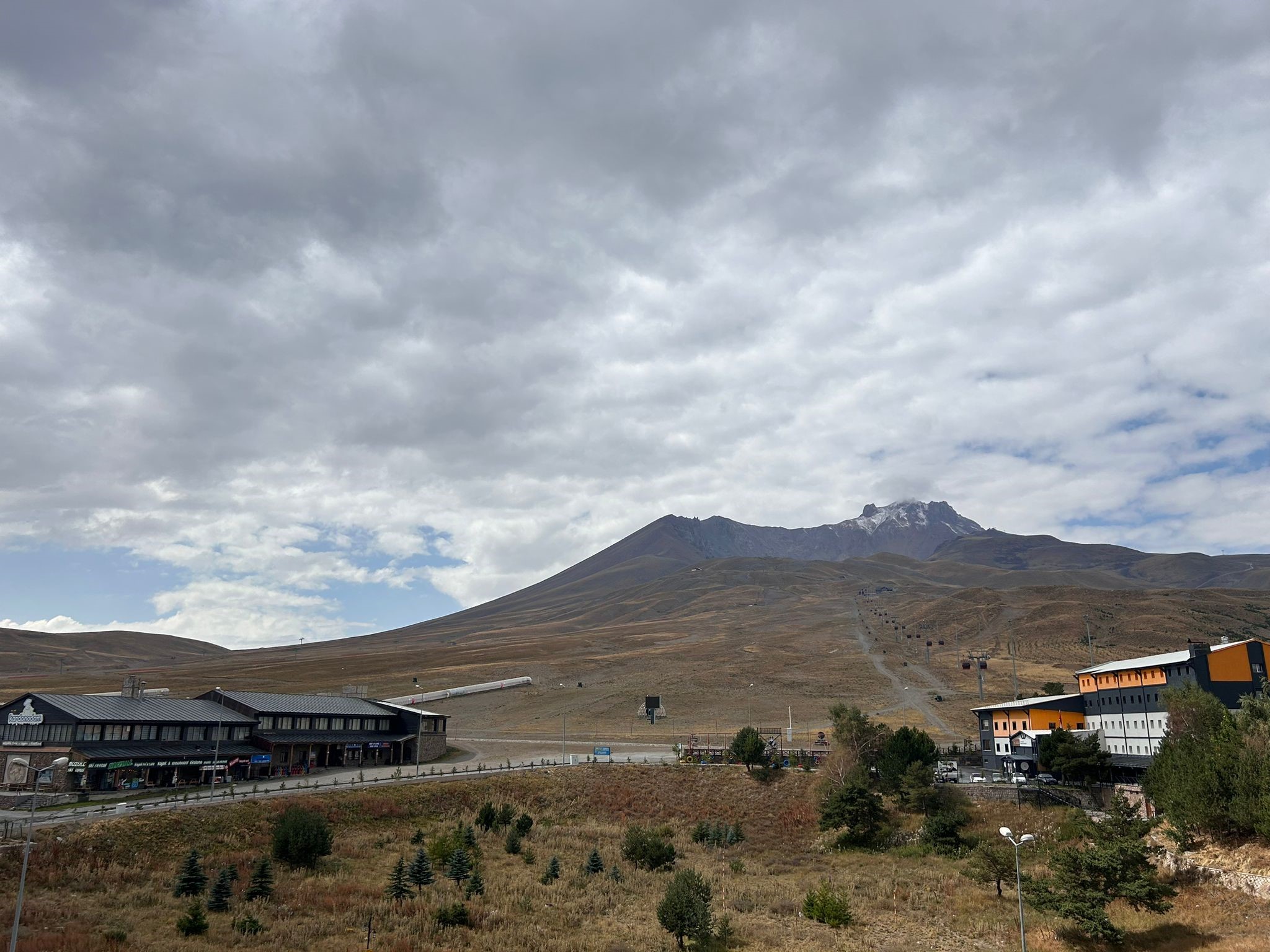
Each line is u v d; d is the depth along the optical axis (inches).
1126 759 3742.6
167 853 2635.3
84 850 2503.7
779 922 2524.6
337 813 3255.4
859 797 3604.8
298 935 2037.4
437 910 2309.3
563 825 3639.3
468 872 2743.6
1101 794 3540.8
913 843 3474.4
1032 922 2527.1
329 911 2263.8
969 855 3250.5
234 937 1994.3
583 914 2474.2
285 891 2390.5
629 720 7042.3
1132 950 2258.9
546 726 6737.2
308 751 4441.4
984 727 4734.3
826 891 2652.6
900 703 7342.5
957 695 7568.9
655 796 4072.3
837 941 2363.4
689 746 5103.3
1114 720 4087.1
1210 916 2352.4
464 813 3585.1
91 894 2250.2
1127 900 2437.3
